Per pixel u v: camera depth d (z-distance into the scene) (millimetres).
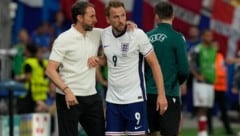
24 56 44812
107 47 26703
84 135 39062
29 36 54281
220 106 49594
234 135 48625
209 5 57062
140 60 26750
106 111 27031
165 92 28516
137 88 26672
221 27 55406
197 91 47281
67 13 47562
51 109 41781
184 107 55531
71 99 26344
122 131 27016
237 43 55750
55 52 26719
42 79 42562
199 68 47156
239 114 56625
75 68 26781
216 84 49188
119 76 26609
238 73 48656
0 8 44188
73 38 26719
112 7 26234
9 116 36219
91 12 26703
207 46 47562
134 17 48125
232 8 55250
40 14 55438
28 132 37969
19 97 42156
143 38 26500
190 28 50906
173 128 28625
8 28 44375
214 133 49719
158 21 28891
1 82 36500
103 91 38688
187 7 50875
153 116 28766
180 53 28453
